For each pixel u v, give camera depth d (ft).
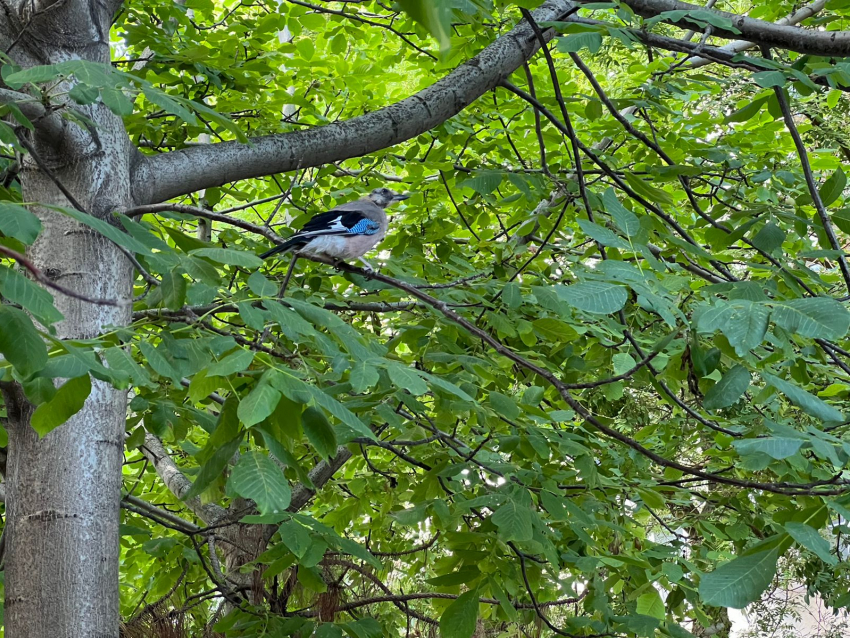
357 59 21.33
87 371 6.06
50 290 9.91
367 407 12.03
